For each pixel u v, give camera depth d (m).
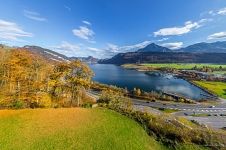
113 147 42.19
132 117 61.62
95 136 46.38
